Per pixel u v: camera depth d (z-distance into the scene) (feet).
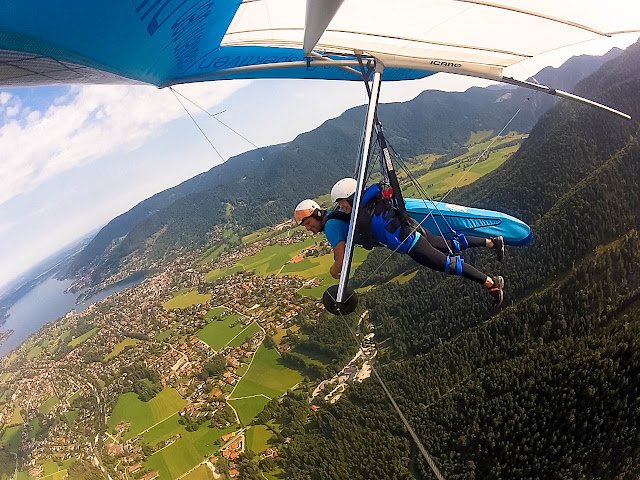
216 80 19.98
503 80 19.13
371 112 14.84
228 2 13.75
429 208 20.06
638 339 134.51
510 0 16.05
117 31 11.76
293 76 22.61
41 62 12.17
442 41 17.83
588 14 17.04
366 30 17.13
